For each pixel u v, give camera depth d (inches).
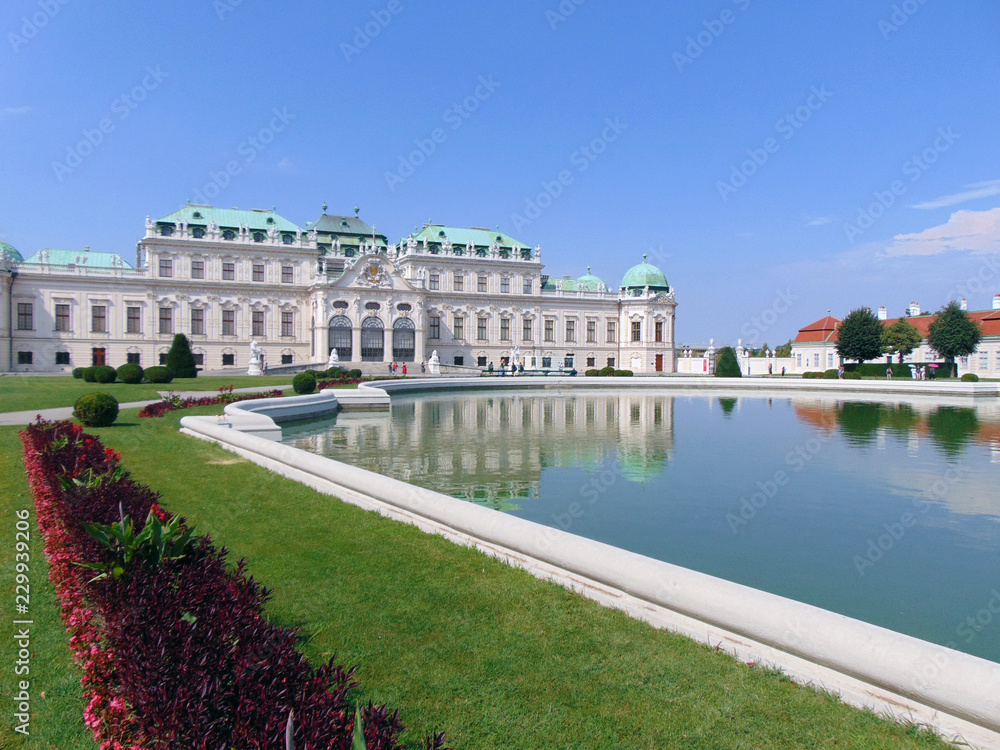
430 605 293.7
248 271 3339.1
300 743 156.6
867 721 204.4
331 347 3334.2
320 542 386.9
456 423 1261.1
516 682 229.0
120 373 1942.7
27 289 2972.4
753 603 250.1
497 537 366.9
